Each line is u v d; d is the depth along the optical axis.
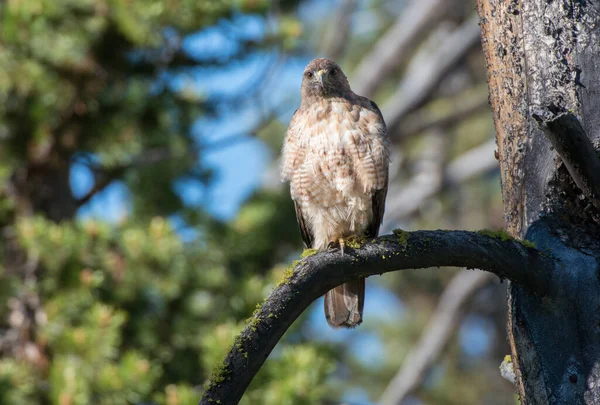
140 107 12.62
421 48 23.22
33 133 12.07
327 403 14.30
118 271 11.59
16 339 11.54
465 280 18.08
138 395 10.54
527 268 4.79
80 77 12.12
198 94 13.43
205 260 13.42
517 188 5.16
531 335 4.78
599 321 4.64
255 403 10.45
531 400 4.74
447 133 22.77
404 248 5.03
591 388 4.54
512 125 5.24
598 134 4.90
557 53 5.11
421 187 19.95
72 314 11.39
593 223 4.93
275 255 14.60
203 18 11.99
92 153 12.68
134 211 14.34
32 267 11.67
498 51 5.39
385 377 20.22
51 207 12.73
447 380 20.73
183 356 12.59
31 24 11.68
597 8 5.16
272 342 5.01
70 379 10.15
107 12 11.84
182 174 14.70
